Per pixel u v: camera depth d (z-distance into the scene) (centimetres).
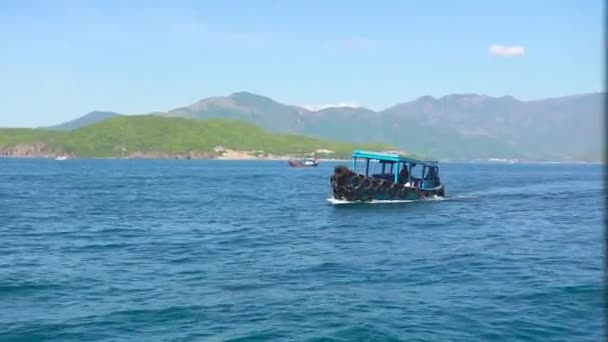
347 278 3008
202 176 17638
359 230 5050
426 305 2466
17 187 11469
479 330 2130
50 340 2039
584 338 2048
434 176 8706
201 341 2012
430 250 3925
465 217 6144
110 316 2314
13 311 2388
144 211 6931
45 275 3108
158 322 2236
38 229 5191
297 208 7212
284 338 2042
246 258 3656
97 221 5850
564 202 8406
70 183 13100
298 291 2725
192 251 3962
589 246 4141
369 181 7400
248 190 11062
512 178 17938
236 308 2428
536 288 2761
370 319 2259
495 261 3494
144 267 3353
